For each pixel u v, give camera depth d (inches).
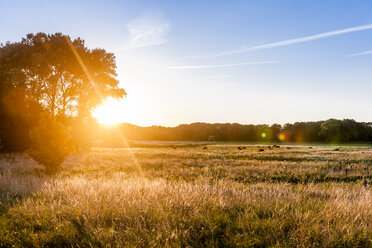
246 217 168.7
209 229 149.5
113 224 157.4
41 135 516.4
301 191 317.7
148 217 167.9
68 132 557.6
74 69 1057.5
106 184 290.7
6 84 898.1
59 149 528.7
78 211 182.4
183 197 210.7
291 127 5728.3
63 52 1015.0
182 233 140.6
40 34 1069.8
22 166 613.3
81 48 1103.6
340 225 152.1
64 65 1024.2
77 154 1011.9
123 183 306.0
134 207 187.8
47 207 199.0
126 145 3065.9
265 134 5698.8
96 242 134.5
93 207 189.2
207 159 1013.2
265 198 239.8
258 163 830.5
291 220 161.8
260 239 135.6
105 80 1197.7
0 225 162.2
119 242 130.3
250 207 193.5
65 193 257.3
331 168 685.3
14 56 978.1
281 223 156.6
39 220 168.6
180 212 177.8
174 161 878.4
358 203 205.2
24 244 137.1
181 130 6053.2
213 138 5615.2
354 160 960.3
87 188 262.4
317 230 141.1
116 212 180.1
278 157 1152.8
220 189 267.6
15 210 192.5
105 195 225.0
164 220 160.1
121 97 1256.2
